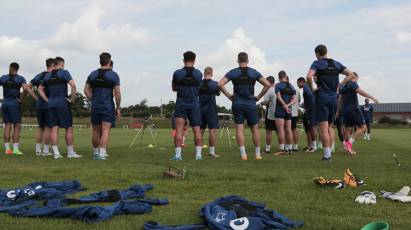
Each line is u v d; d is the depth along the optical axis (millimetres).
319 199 5176
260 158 10180
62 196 5320
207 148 14719
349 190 5684
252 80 9977
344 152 12406
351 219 4266
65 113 10547
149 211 4562
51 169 7664
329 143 9508
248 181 6371
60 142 18391
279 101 11930
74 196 5383
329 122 9602
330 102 9344
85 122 64188
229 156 11047
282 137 12125
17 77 11836
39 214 4273
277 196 5355
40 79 11539
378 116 107938
